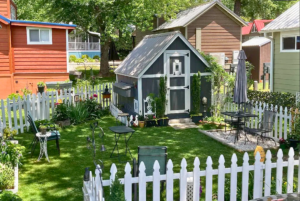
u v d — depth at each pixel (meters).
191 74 13.16
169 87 12.95
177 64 12.96
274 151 9.46
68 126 12.66
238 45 25.05
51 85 16.42
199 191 5.71
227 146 10.05
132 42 42.16
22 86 18.61
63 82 16.80
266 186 5.89
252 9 40.50
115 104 15.59
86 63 37.03
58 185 7.24
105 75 27.19
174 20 26.55
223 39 24.67
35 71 18.80
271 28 16.73
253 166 5.82
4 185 6.82
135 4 22.86
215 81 13.23
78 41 41.62
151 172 6.38
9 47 17.75
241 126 11.62
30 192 6.88
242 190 5.81
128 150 9.62
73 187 7.14
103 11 23.91
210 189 5.70
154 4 23.12
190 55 13.06
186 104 13.27
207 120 13.12
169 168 5.45
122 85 13.72
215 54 24.30
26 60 18.61
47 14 25.19
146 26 25.55
